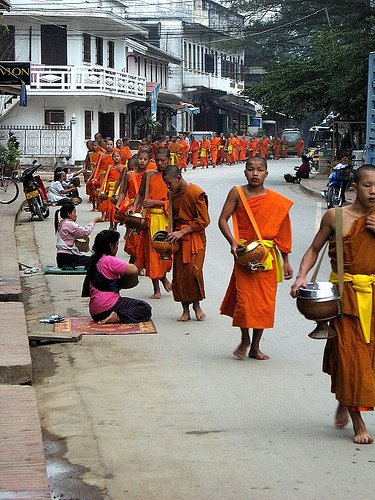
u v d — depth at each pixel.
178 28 59.34
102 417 6.47
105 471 5.41
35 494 4.71
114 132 45.25
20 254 15.06
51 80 39.22
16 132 39.47
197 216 9.28
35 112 40.72
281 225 7.79
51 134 39.56
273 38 61.88
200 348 8.54
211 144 48.66
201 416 6.47
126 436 6.05
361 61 28.72
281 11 57.25
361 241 5.66
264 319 7.80
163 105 51.41
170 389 7.16
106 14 40.12
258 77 82.88
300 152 65.06
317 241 5.88
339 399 5.70
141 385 7.29
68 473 5.39
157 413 6.55
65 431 6.17
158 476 5.31
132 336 9.03
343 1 36.62
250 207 7.77
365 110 32.00
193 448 5.79
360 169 5.71
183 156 41.88
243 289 7.80
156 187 10.60
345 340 5.66
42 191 20.48
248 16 59.16
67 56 41.12
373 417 6.47
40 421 6.39
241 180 34.47
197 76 63.72
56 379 7.52
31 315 10.17
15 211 20.86
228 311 8.16
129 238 11.93
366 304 5.64
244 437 5.99
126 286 9.68
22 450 5.41
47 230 18.22
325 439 5.94
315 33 37.44
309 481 5.19
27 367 7.25
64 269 13.08
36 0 41.38
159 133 53.50
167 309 10.41
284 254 7.88
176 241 9.37
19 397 6.57
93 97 41.50
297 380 7.40
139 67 51.72
